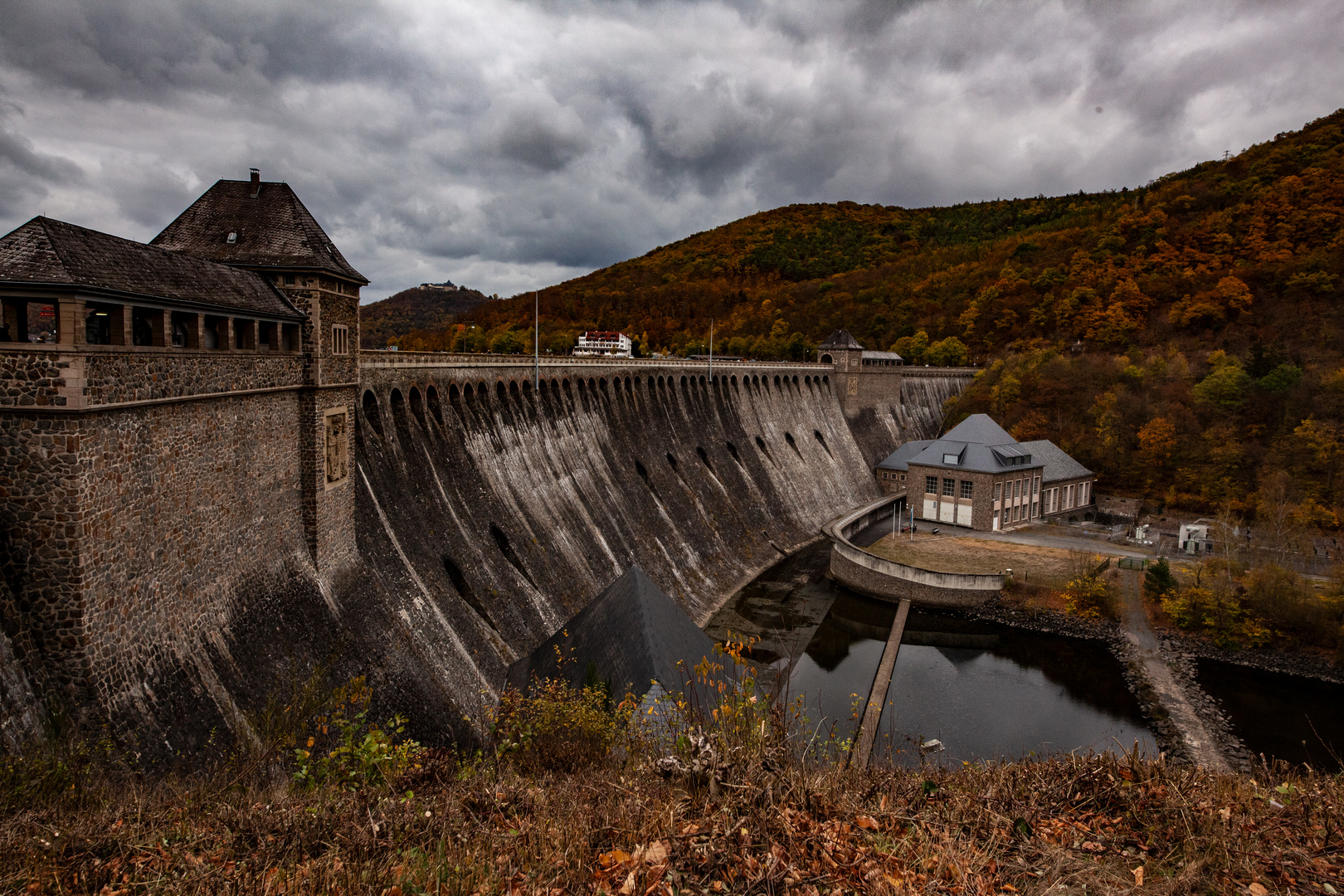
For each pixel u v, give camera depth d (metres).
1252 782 16.59
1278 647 65.19
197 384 27.48
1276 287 140.38
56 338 24.47
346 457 39.16
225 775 22.06
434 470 51.00
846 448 132.75
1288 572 66.56
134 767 22.14
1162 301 153.62
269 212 36.88
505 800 16.16
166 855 13.49
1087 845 13.42
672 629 38.16
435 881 12.28
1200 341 137.12
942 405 160.12
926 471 108.19
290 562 34.88
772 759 15.25
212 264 31.50
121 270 24.42
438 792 16.92
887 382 148.25
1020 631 71.38
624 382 86.12
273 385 32.97
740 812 13.59
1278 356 115.62
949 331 189.62
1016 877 12.10
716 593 77.62
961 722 52.94
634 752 21.73
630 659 33.25
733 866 12.11
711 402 104.25
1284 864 12.33
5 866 12.95
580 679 35.44
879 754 44.88
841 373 140.00
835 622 73.31
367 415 46.94
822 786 14.78
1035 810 14.77
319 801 16.70
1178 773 16.52
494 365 62.22
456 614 45.38
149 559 25.16
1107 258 178.62
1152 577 73.50
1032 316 170.75
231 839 14.31
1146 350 139.00
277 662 30.94
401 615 40.72
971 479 103.25
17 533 21.88
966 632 70.69
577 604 57.53
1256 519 90.81
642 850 12.59
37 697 21.25
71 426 21.56
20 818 15.10
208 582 28.59
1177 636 68.25
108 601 23.11
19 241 21.89
